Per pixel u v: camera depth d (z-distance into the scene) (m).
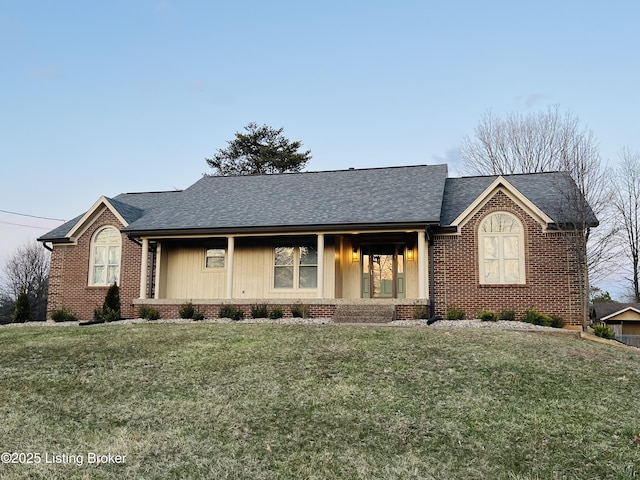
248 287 20.05
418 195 18.73
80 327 15.79
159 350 11.38
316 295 19.34
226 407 7.51
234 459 5.80
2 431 6.75
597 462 5.69
